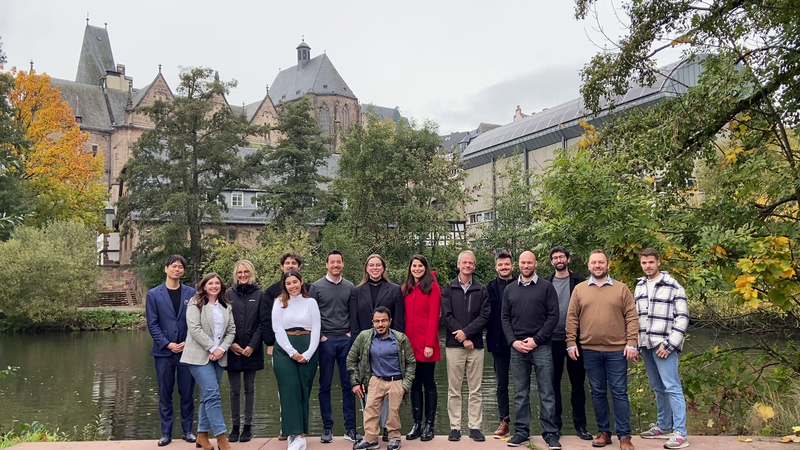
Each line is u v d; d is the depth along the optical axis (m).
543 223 11.23
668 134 10.62
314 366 7.33
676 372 6.95
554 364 7.61
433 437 7.35
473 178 51.88
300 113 48.72
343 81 108.56
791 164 10.13
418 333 7.34
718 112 10.34
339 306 7.63
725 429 10.45
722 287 9.23
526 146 44.91
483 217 49.19
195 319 6.92
